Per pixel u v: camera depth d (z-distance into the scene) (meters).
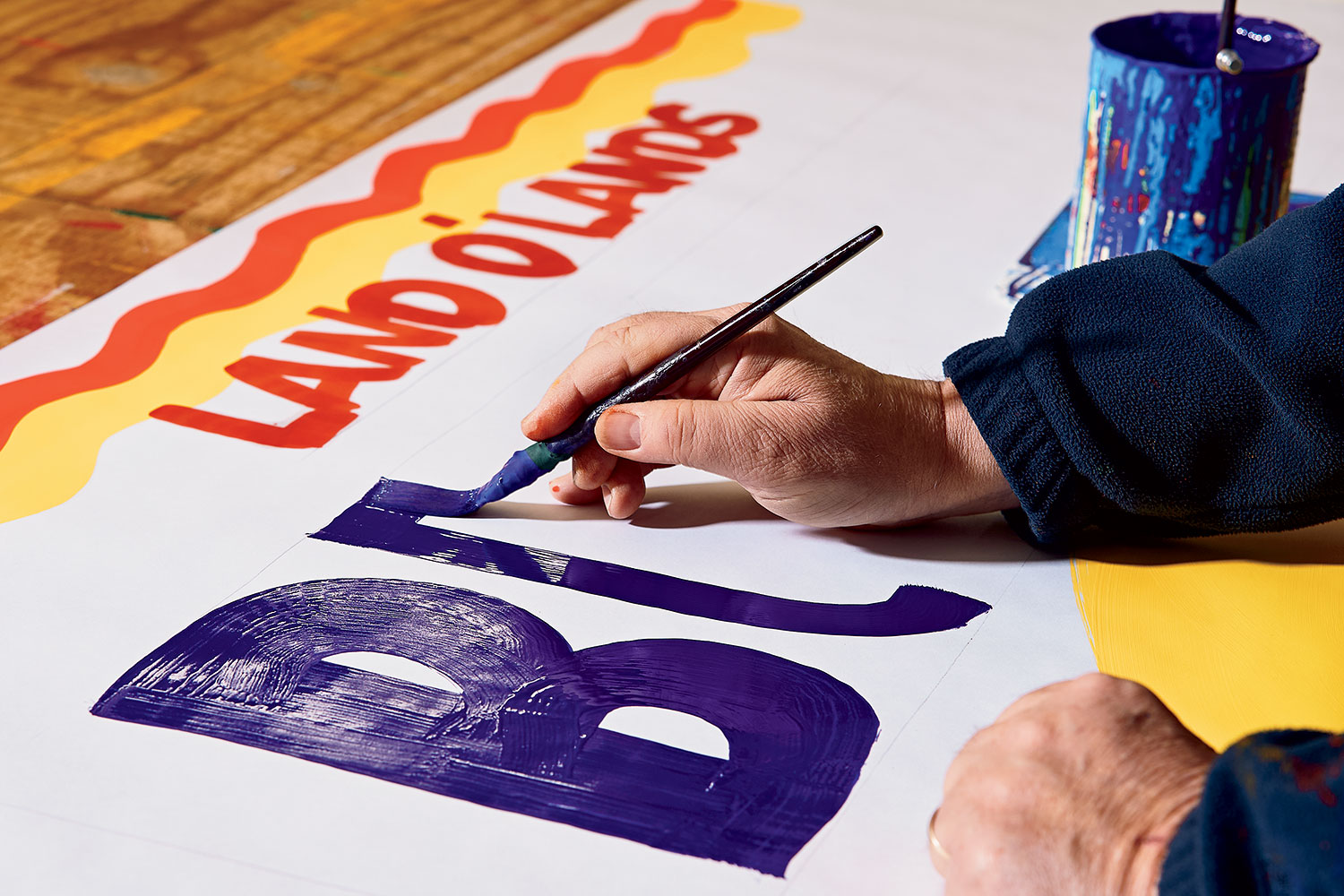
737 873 0.62
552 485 0.90
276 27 1.78
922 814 0.66
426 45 1.75
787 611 0.80
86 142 1.41
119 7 1.81
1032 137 1.55
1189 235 1.08
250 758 0.67
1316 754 0.46
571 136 1.50
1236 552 0.86
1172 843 0.50
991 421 0.82
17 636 0.74
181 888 0.60
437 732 0.69
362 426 0.97
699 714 0.72
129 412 0.97
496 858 0.62
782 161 1.47
